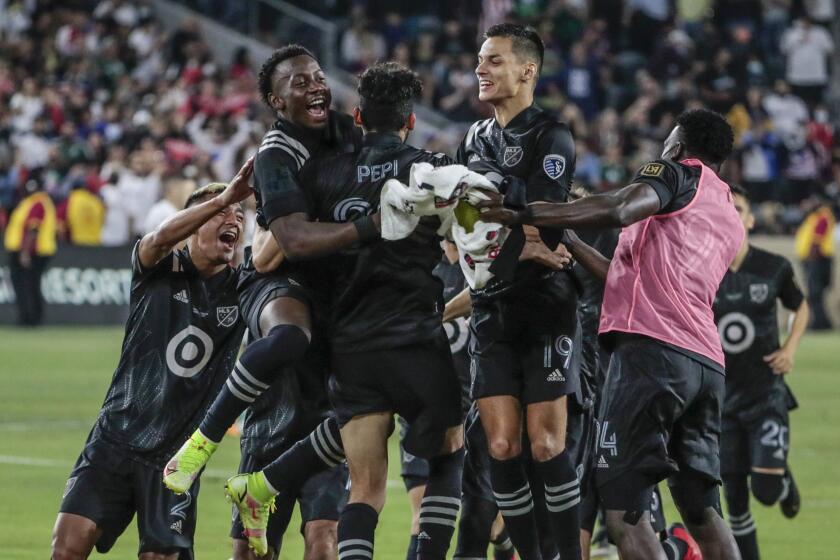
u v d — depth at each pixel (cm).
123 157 3966
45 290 3862
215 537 1423
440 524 1008
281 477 1024
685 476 1060
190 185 2566
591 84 4644
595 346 1208
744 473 1366
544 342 1059
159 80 4672
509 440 1053
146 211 3903
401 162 979
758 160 4500
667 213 1033
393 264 978
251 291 1032
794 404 1400
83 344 3425
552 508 1047
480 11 5025
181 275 1039
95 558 1322
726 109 4575
